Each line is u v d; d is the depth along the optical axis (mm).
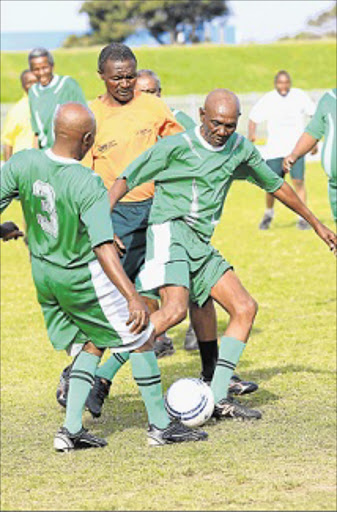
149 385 14203
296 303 26578
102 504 11141
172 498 11289
